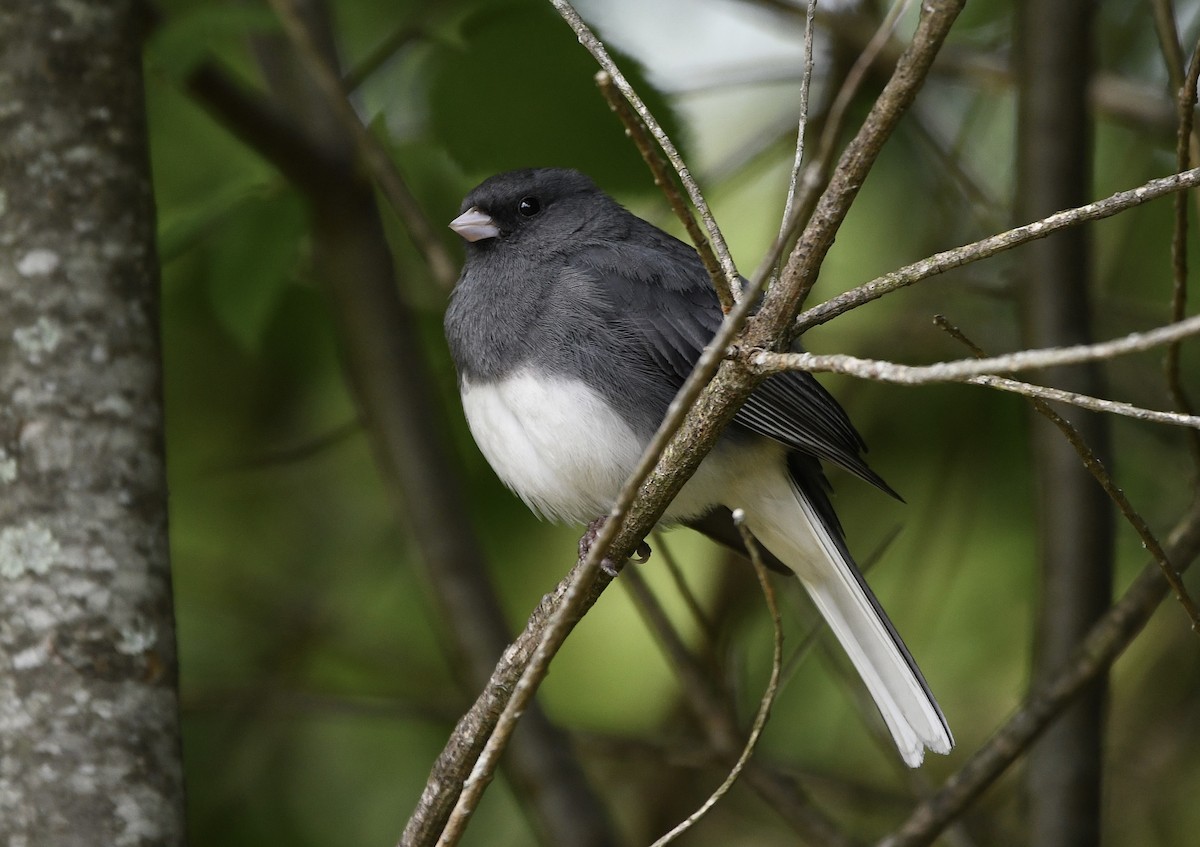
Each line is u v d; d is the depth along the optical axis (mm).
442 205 9430
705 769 9297
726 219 10469
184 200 9320
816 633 7102
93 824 5520
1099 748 7750
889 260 10203
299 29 7898
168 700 5828
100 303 6066
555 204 7750
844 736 10086
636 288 7242
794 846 10008
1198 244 9484
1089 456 5055
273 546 10562
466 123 8289
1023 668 9828
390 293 8977
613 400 7031
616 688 10305
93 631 5711
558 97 8234
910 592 9539
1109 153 10336
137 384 6082
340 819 9719
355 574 10539
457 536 8789
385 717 9836
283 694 9211
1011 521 9867
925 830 7062
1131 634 6887
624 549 5223
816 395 7164
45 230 6059
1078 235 8219
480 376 7277
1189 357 9805
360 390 8992
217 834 9680
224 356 10148
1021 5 8555
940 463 10109
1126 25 10383
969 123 9852
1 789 5527
